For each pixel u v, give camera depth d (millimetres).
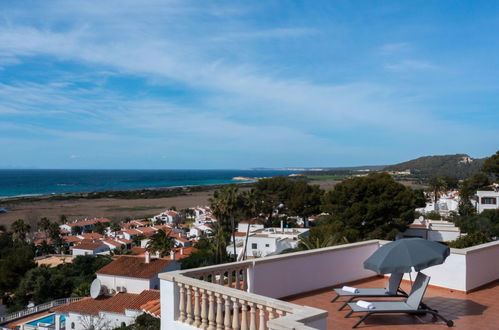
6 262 48094
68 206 141625
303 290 8367
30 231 81250
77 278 46781
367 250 9766
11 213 121875
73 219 110438
